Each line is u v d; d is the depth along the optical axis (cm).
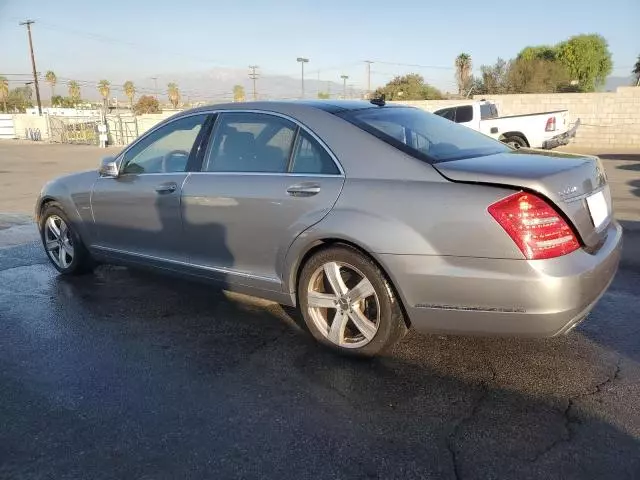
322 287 383
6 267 609
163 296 504
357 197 347
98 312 466
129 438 288
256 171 403
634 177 1259
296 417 304
